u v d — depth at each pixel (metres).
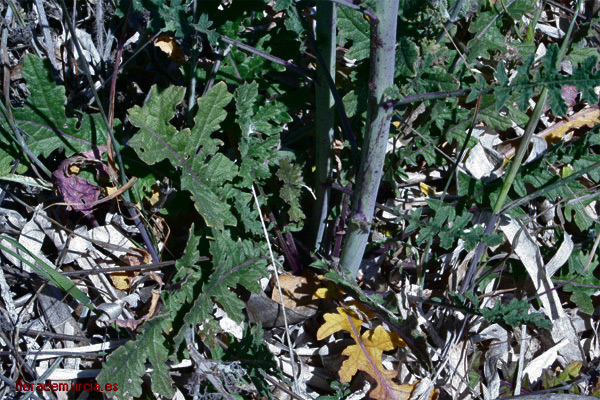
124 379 1.57
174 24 1.60
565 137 2.44
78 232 1.95
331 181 1.82
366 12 1.29
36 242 1.92
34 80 1.71
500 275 2.13
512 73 2.32
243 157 1.82
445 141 2.08
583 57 2.27
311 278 1.94
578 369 2.06
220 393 1.65
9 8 1.95
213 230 1.76
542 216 2.26
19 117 1.74
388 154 2.05
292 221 1.95
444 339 2.00
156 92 1.68
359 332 1.83
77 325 1.87
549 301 2.11
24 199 2.00
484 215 2.11
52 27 2.15
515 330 2.09
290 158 1.98
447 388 1.93
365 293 1.93
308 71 1.66
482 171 2.21
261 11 1.88
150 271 1.90
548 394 1.75
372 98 1.43
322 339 1.97
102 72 2.10
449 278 2.10
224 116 1.74
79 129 1.83
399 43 1.60
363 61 1.79
